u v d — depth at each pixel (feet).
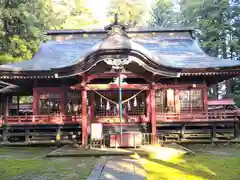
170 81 52.44
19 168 27.40
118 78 43.57
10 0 59.41
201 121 47.32
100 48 36.55
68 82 51.78
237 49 90.27
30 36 63.62
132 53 37.11
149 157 33.01
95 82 51.01
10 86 55.57
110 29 40.83
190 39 66.59
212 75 50.37
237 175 24.64
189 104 51.93
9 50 61.36
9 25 61.57
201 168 27.43
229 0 93.76
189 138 48.75
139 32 67.31
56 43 65.31
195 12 100.78
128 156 32.24
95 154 33.14
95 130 38.47
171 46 62.18
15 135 47.09
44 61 53.26
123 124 49.42
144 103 50.52
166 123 47.98
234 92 91.71
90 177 22.21
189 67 47.60
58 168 26.84
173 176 24.23
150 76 41.37
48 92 51.78
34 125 46.88
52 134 47.14
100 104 49.96
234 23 90.94
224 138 48.65
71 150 36.09
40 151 40.42
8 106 54.70
